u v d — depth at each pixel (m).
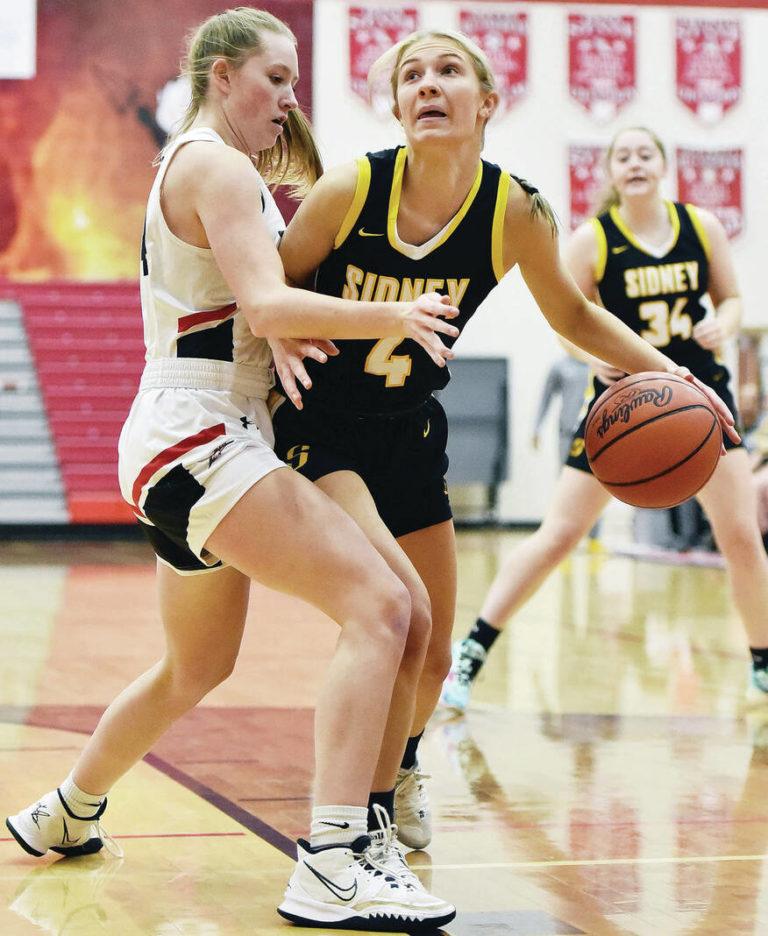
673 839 7.80
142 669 14.08
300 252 6.76
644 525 31.92
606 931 6.10
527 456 36.78
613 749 10.44
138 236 35.31
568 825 8.13
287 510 6.26
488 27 36.19
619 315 12.25
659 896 6.67
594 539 31.56
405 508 7.39
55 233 35.00
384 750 6.68
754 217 37.34
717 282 12.48
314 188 6.68
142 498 6.51
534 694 13.02
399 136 30.05
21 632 17.02
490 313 36.44
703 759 10.08
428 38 6.61
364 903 6.08
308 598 6.31
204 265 6.49
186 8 34.94
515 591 12.12
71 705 11.92
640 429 7.56
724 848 7.60
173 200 6.48
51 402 34.94
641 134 12.13
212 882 6.88
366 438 7.16
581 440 12.13
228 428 6.45
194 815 8.25
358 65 35.81
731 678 13.98
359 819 6.18
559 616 19.48
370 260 6.74
